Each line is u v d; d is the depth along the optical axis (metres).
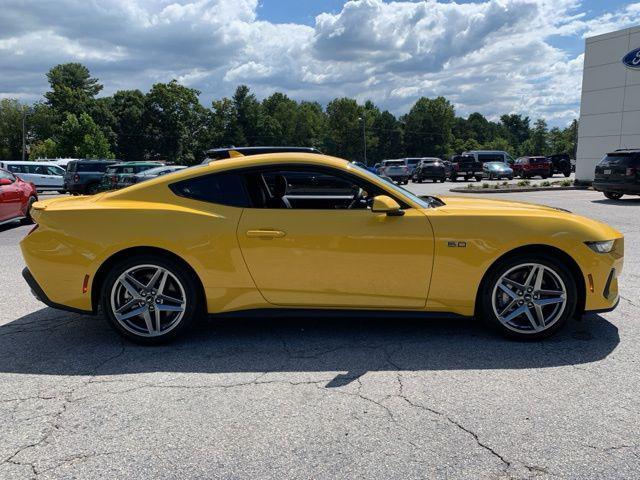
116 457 2.52
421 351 3.84
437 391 3.18
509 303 3.93
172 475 2.38
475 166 33.91
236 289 3.89
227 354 3.83
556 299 3.89
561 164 37.75
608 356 3.69
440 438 2.65
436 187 26.62
